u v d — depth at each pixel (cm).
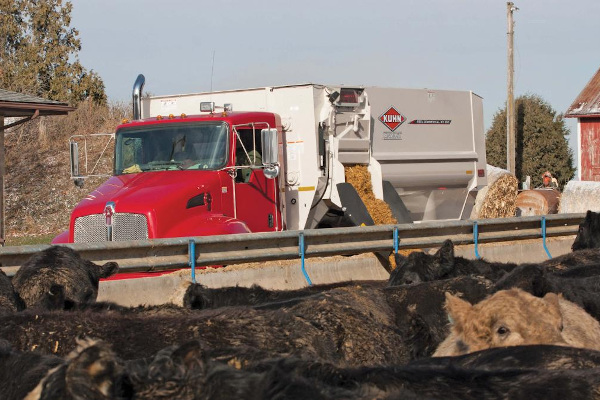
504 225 1914
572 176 6538
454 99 2316
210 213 1652
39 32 7006
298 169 1920
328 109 1922
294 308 673
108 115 5181
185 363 285
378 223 1978
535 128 6444
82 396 265
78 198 4244
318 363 306
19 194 4272
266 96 1962
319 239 1546
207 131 1733
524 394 311
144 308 756
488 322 496
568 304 659
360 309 737
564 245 2067
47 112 2906
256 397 274
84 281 853
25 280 817
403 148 2156
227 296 949
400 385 304
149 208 1546
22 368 382
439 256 1099
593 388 316
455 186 2338
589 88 5988
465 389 312
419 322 661
